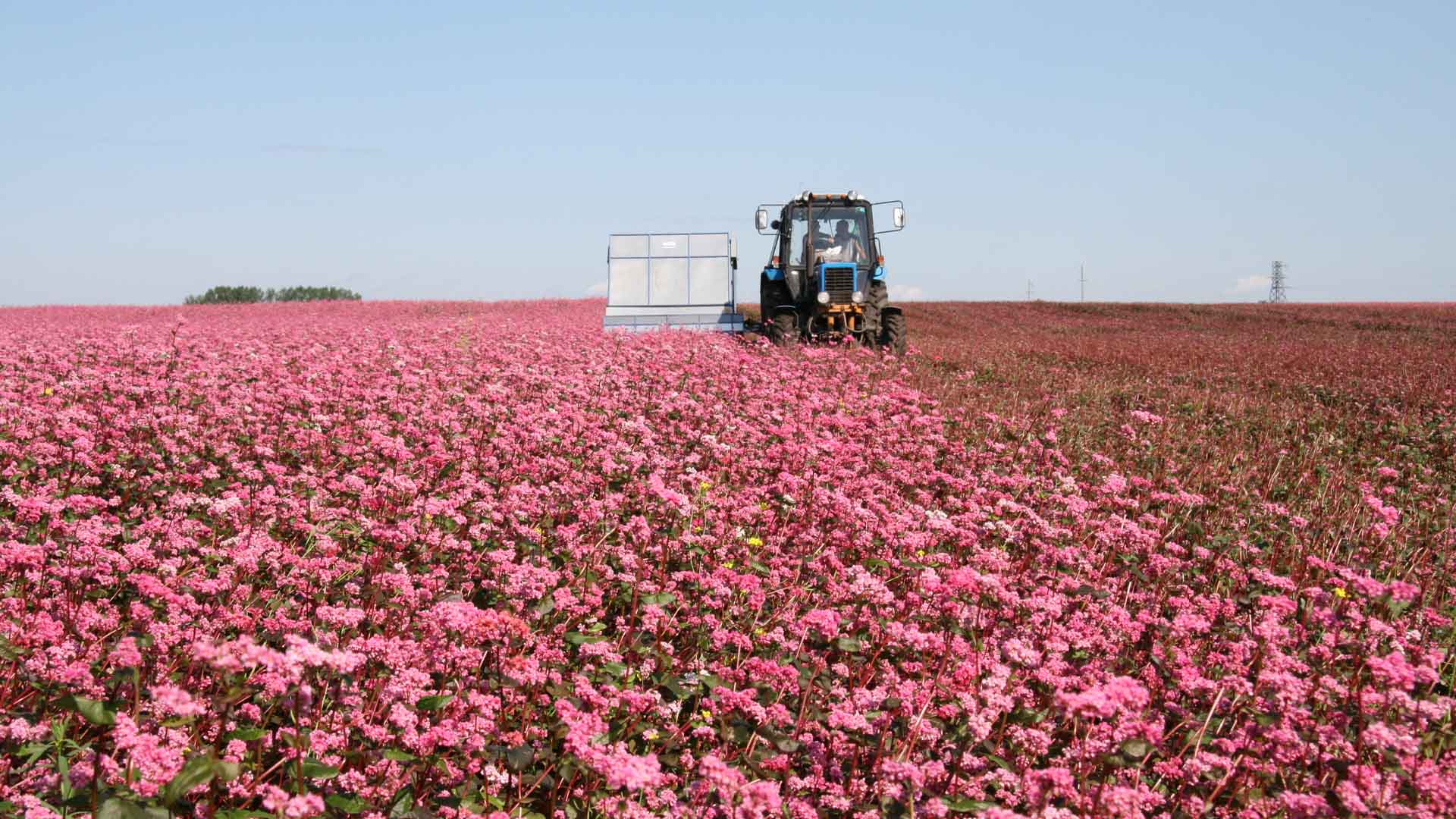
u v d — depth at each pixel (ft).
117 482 24.04
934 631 17.47
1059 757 13.87
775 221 74.13
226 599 16.93
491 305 171.83
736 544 21.35
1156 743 13.05
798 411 37.73
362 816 11.57
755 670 15.02
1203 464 34.19
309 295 216.74
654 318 76.13
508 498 22.27
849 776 13.85
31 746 12.23
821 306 67.56
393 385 38.29
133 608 14.66
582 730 12.25
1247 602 20.63
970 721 13.09
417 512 21.24
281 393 34.17
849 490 26.43
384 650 14.06
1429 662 16.39
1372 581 16.52
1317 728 13.52
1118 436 39.45
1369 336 128.06
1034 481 28.07
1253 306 208.85
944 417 39.37
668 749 14.23
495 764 13.19
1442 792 11.93
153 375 38.11
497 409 33.14
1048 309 201.36
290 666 11.00
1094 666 15.99
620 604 18.94
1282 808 12.70
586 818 12.99
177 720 12.38
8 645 13.32
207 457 26.89
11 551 14.65
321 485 24.03
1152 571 20.94
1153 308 201.87
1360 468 37.09
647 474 26.58
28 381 36.47
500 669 14.35
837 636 16.65
